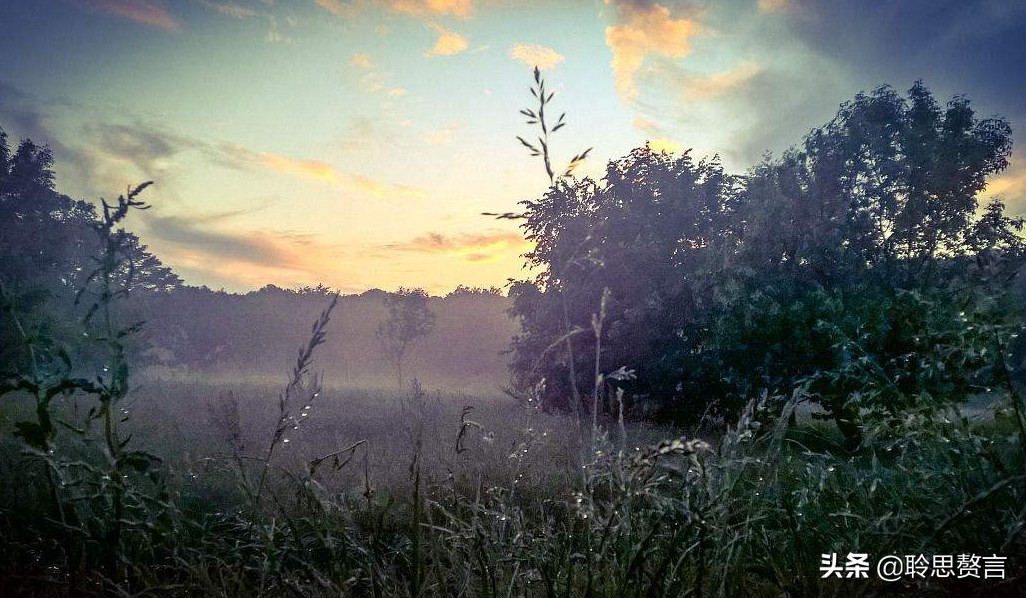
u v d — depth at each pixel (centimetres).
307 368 225
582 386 1873
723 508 224
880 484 268
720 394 1623
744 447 257
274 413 982
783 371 1344
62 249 2705
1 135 3128
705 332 1864
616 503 212
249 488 245
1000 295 275
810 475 275
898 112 2117
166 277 3397
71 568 230
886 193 2045
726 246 1714
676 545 211
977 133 2134
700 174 2281
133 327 271
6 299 275
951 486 254
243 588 227
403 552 255
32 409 892
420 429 225
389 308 4288
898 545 236
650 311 1922
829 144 2059
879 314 1144
